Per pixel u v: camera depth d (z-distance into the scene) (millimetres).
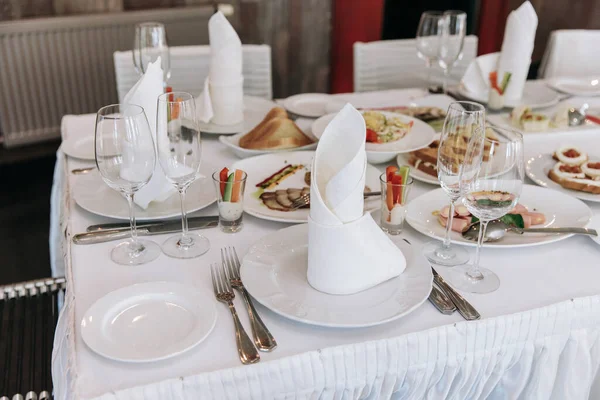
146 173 920
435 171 1226
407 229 1052
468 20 3406
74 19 2719
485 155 856
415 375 813
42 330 1228
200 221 1049
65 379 743
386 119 1442
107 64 2895
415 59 2197
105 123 884
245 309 828
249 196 1151
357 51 2131
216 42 1434
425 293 826
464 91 1794
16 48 2684
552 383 909
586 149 1385
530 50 1632
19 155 2941
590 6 3363
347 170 793
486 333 815
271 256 917
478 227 1011
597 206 1145
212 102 1489
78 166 1278
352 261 815
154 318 792
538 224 1056
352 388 783
